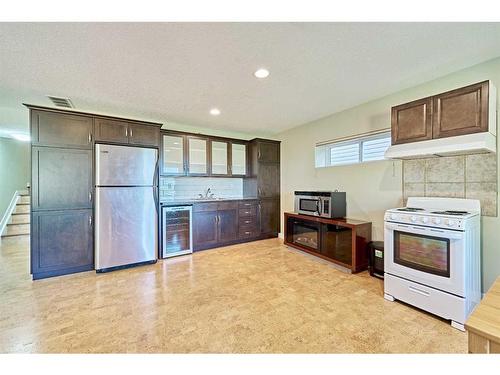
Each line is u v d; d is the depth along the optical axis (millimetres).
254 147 4875
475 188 2287
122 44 1882
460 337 1751
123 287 2598
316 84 2676
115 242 3152
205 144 4477
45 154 2826
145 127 3451
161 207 3650
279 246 4332
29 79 2479
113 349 1616
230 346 1656
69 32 1719
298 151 4566
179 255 3775
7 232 4812
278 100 3158
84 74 2381
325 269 3150
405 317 2016
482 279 2230
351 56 2096
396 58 2139
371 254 2918
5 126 3600
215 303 2250
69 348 1621
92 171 3082
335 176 3805
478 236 2100
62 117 2914
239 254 3844
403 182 2883
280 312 2096
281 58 2121
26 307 2166
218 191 4992
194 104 3287
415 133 2344
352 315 2049
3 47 1901
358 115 3406
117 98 3033
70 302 2262
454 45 1943
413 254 2152
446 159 2488
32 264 2775
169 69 2299
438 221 1951
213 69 2309
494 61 2166
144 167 3393
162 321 1953
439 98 2188
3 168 5289
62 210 2922
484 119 1944
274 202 5016
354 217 3482
